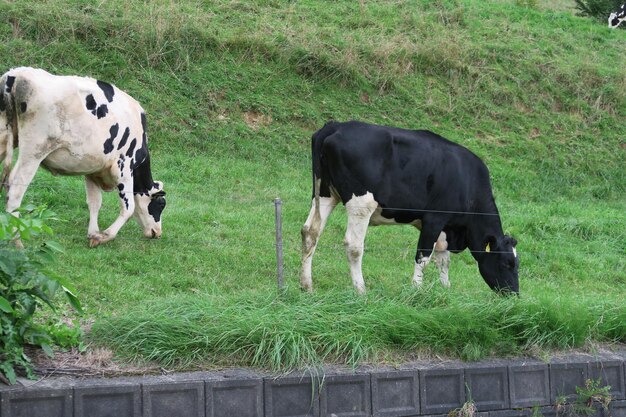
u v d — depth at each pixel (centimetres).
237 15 1602
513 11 2070
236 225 1000
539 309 720
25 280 546
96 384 534
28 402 514
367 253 995
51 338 577
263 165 1255
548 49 1841
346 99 1464
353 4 1836
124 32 1364
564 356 702
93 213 891
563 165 1495
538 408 668
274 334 602
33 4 1366
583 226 1185
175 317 616
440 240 858
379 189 782
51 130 818
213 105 1334
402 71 1584
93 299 705
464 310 693
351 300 693
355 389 603
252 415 571
